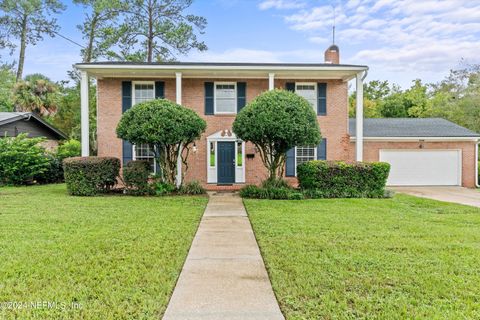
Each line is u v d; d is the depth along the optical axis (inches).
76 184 427.2
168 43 876.0
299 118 407.5
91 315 113.7
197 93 551.8
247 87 556.4
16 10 907.4
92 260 168.7
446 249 192.1
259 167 551.5
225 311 117.6
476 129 917.2
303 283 141.7
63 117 1039.0
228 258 178.1
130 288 135.7
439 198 443.5
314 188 434.3
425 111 1064.2
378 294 131.4
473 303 123.6
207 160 548.4
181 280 146.6
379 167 439.2
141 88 551.2
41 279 144.1
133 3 843.4
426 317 113.4
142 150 544.7
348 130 582.2
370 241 208.5
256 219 278.8
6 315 113.3
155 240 208.1
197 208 332.8
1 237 213.0
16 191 477.1
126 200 385.4
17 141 573.9
